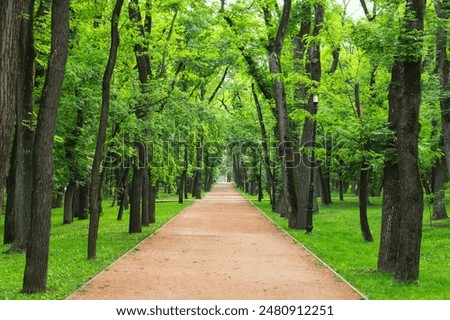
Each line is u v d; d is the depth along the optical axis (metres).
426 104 25.72
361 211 22.11
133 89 23.31
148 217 30.19
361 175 22.05
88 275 13.90
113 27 17.78
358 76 19.58
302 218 28.00
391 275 14.27
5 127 8.80
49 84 12.27
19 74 19.28
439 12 20.00
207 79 38.22
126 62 26.31
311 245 20.61
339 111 21.94
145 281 13.22
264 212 41.78
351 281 13.34
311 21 28.77
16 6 8.83
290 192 28.14
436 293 11.95
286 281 13.38
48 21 21.28
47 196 12.27
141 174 25.94
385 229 14.83
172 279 13.49
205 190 93.88
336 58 24.55
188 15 29.66
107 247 19.83
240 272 14.62
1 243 24.50
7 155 8.94
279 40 27.00
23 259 17.77
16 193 20.08
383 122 16.11
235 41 30.23
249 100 47.41
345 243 21.39
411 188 13.04
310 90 23.19
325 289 12.45
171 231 26.61
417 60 12.90
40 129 12.24
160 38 28.95
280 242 22.06
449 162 25.44
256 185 82.44
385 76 19.06
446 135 25.48
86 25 23.98
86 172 31.98
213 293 11.84
